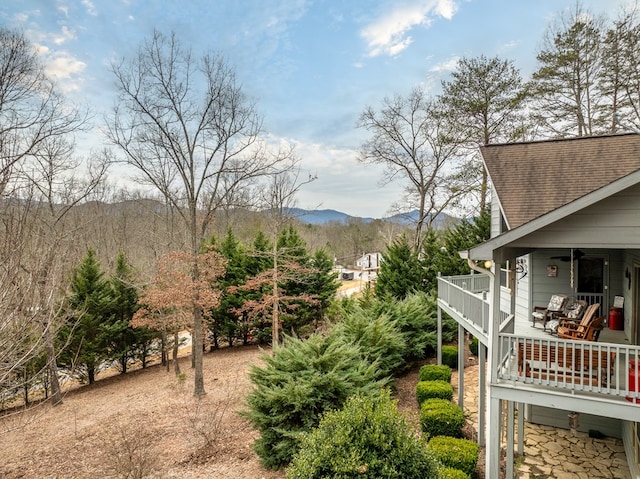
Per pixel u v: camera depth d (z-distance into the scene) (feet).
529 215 26.68
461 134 78.59
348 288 154.51
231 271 73.41
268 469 27.89
